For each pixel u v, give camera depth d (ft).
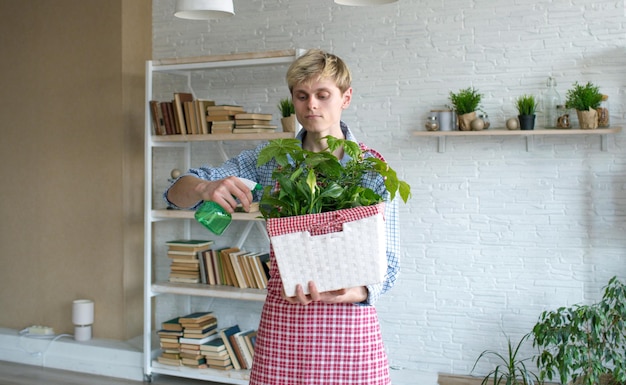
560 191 13.64
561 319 13.29
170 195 6.06
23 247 17.63
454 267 14.39
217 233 5.74
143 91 16.90
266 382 5.47
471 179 14.20
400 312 14.83
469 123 13.64
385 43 14.71
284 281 5.00
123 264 16.51
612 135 13.26
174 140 14.80
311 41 15.35
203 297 16.69
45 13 17.16
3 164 17.76
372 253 4.95
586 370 12.01
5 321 17.85
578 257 13.57
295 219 4.96
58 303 17.28
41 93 17.29
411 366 14.76
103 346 16.06
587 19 13.30
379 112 14.84
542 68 13.62
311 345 5.36
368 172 5.70
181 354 14.89
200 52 16.49
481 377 14.21
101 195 16.70
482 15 13.97
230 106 14.32
